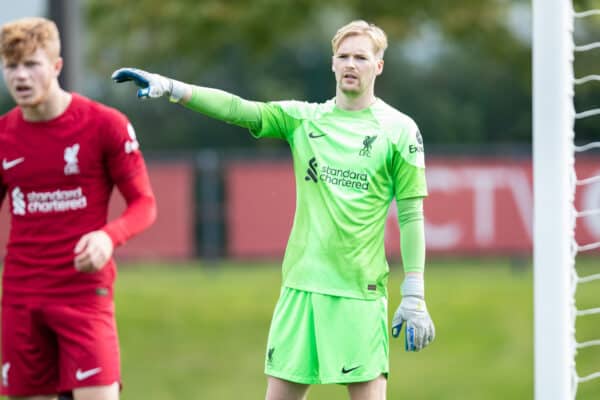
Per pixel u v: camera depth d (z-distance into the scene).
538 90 19.08
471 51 109.62
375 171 19.09
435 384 43.47
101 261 18.28
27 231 19.30
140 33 59.62
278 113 19.58
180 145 119.19
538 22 19.06
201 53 63.06
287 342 19.14
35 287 19.28
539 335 19.02
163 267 66.88
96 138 19.23
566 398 18.92
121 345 48.28
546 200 18.98
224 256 60.78
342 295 18.91
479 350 47.91
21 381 19.80
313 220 19.12
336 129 19.28
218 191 60.47
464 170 59.16
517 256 60.03
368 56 18.97
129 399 40.88
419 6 58.38
